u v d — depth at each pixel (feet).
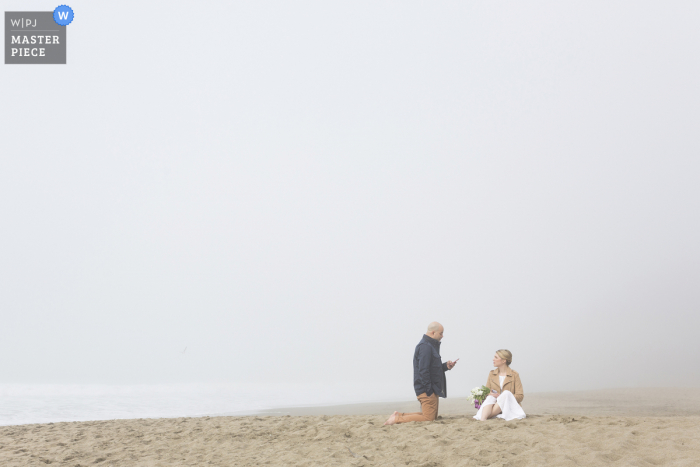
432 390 24.14
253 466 17.26
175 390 130.72
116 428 28.76
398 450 17.90
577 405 36.81
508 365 24.73
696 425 18.83
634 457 14.11
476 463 14.93
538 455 15.05
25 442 24.14
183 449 21.17
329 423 26.66
